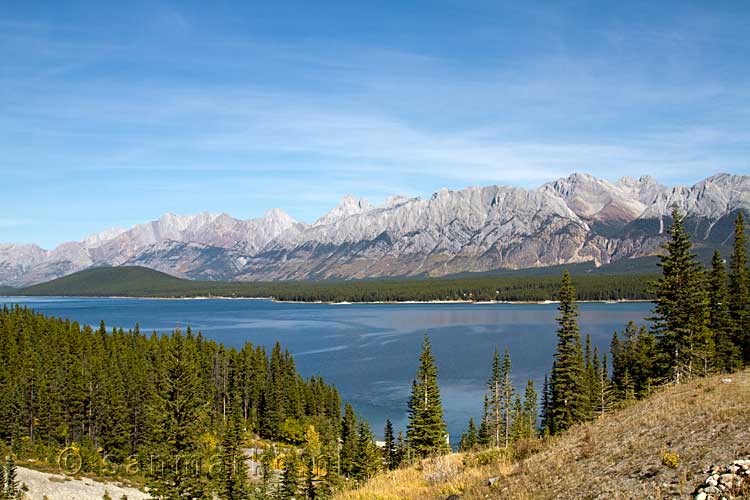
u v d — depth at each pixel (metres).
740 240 74.38
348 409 85.44
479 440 77.81
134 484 74.81
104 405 92.62
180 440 61.41
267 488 67.88
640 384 81.00
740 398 24.36
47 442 91.31
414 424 67.25
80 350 128.88
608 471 20.02
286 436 105.12
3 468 61.06
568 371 66.44
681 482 17.02
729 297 73.38
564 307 67.44
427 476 26.55
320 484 64.38
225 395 117.19
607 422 27.70
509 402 80.19
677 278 61.31
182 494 60.09
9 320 144.50
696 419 22.73
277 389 112.56
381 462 68.56
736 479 16.08
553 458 23.39
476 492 21.77
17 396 93.81
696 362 63.62
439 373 141.12
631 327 99.56
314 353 186.12
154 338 143.88
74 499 63.06
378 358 172.50
